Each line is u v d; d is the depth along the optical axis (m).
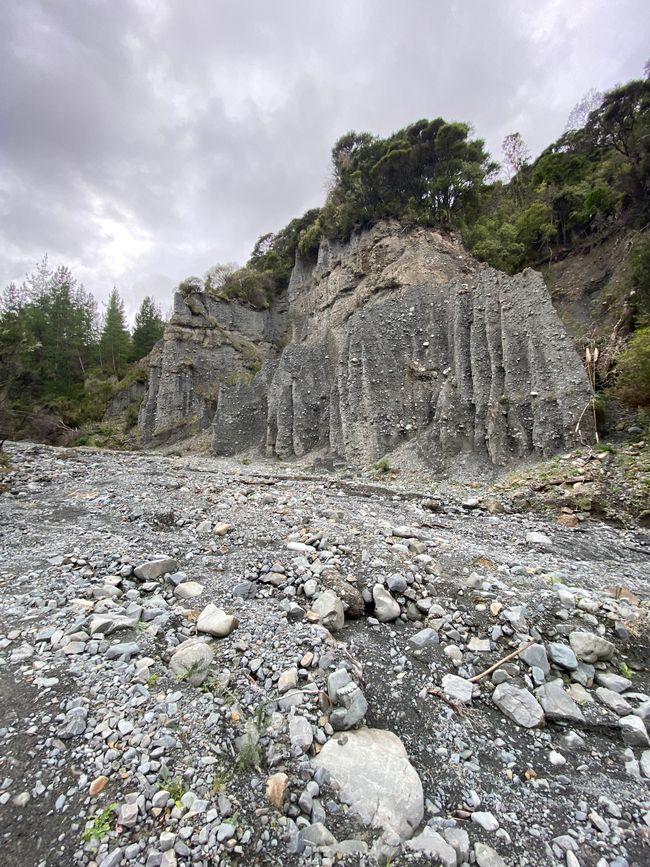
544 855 2.64
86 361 61.06
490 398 16.69
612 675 4.36
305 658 4.11
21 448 20.19
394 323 21.67
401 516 9.77
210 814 2.61
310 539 7.04
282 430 24.89
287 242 52.38
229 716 3.40
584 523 10.12
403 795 2.87
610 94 33.75
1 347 26.84
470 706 3.89
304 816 2.74
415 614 5.23
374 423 19.89
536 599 5.54
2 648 4.09
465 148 33.09
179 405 39.28
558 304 28.11
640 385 13.98
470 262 30.17
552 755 3.44
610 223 30.08
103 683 3.64
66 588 5.29
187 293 44.62
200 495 10.56
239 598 5.27
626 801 3.05
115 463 17.97
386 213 34.19
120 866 2.28
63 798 2.64
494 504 11.14
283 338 48.16
